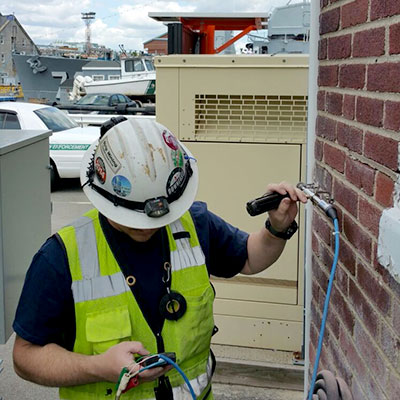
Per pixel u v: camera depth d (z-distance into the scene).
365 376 1.83
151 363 1.51
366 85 1.81
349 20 1.99
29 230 3.29
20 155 3.13
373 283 1.76
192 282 1.77
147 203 1.66
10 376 4.02
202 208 2.01
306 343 2.70
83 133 10.28
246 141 3.48
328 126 2.30
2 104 10.73
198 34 5.16
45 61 41.62
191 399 1.72
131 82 23.27
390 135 1.61
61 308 1.67
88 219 1.78
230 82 3.43
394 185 1.58
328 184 2.31
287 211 1.99
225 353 3.63
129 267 1.71
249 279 3.62
